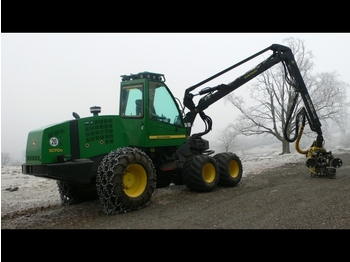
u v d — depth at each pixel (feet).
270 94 95.71
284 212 19.56
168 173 29.04
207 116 31.32
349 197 22.56
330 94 95.61
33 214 22.57
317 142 33.37
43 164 19.79
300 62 94.07
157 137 25.70
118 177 20.54
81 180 20.66
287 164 43.78
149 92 25.31
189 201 23.68
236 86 31.96
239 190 27.35
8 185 36.04
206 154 28.58
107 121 22.89
